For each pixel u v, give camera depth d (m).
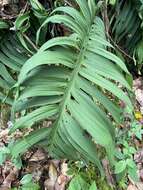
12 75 2.43
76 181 2.08
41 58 1.67
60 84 1.73
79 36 1.87
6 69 2.31
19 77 1.66
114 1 2.50
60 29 2.53
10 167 2.39
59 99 1.71
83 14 2.04
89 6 2.14
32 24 2.40
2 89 2.30
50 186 2.29
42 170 2.38
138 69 2.89
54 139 1.71
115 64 1.92
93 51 1.81
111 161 1.69
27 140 1.74
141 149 2.51
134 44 2.84
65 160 2.37
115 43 2.71
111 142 1.67
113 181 2.24
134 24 2.75
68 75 1.75
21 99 1.71
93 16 2.12
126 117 2.50
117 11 2.68
